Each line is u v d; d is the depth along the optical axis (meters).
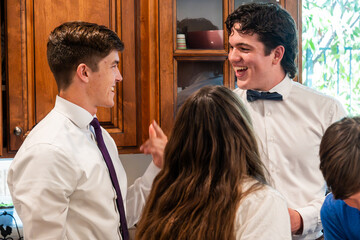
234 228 1.05
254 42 1.68
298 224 1.65
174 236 1.07
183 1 2.16
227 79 2.19
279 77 1.78
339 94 2.81
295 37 1.74
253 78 1.74
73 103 1.64
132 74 2.23
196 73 2.18
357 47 2.80
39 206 1.42
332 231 1.46
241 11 1.69
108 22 2.20
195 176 1.10
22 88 2.14
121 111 2.24
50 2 2.15
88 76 1.63
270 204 1.06
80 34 1.61
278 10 1.69
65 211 1.48
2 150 2.14
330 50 2.79
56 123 1.58
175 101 2.17
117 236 1.65
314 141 1.79
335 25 2.78
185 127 1.15
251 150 1.12
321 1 2.77
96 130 1.74
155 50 2.17
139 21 2.22
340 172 1.19
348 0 2.78
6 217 2.52
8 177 1.56
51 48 1.65
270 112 1.82
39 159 1.45
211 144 1.11
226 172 1.08
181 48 2.17
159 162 1.79
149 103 2.21
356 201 1.25
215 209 1.05
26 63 2.14
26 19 2.13
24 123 2.15
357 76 2.80
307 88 1.83
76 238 1.55
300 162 1.79
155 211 1.15
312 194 1.78
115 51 1.68
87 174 1.54
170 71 2.16
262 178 1.13
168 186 1.16
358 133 1.20
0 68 2.10
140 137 2.27
